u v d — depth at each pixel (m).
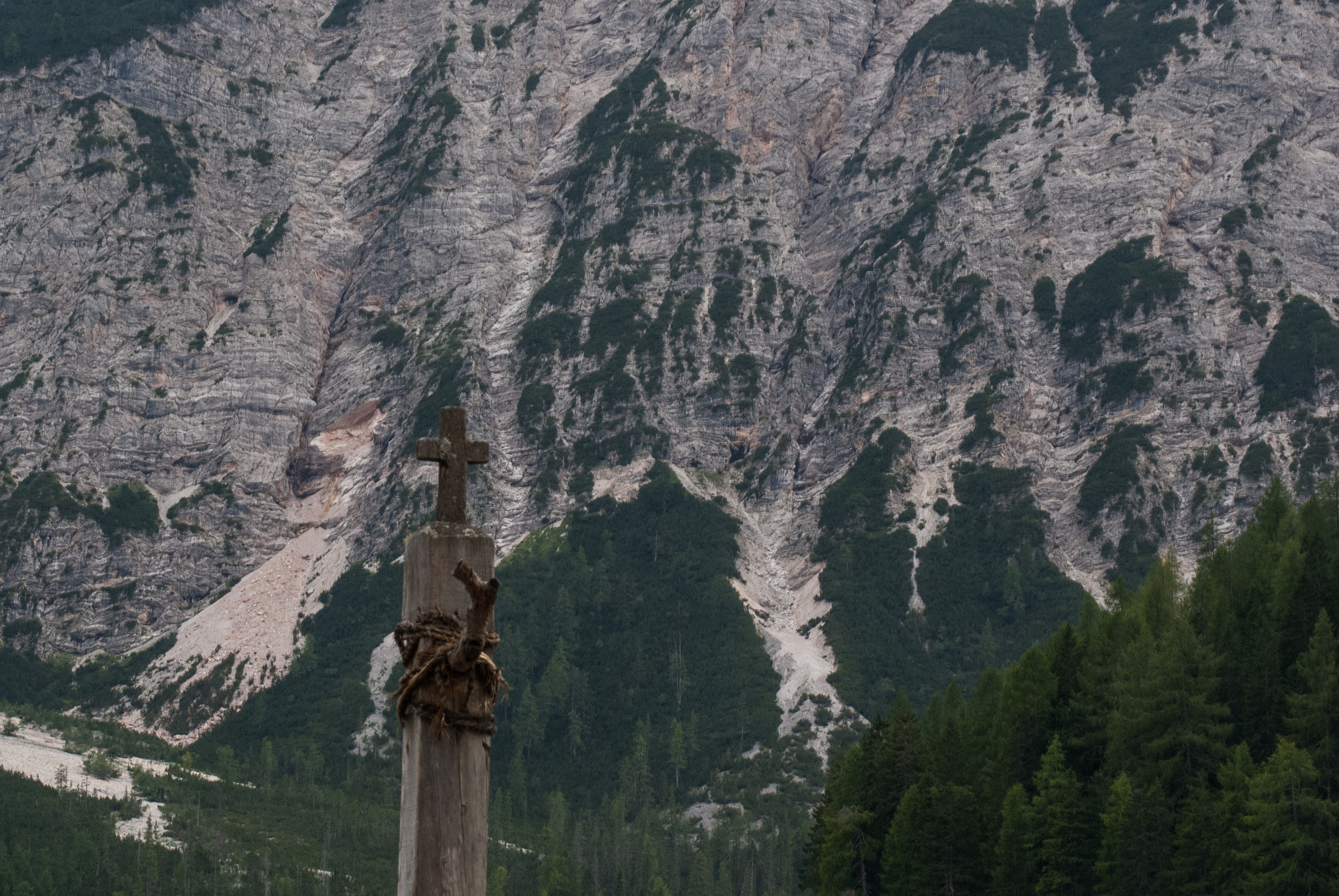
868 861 142.38
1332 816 112.62
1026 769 141.50
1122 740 133.25
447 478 11.75
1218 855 116.06
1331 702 123.50
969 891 128.50
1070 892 123.56
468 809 11.02
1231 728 131.75
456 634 11.38
